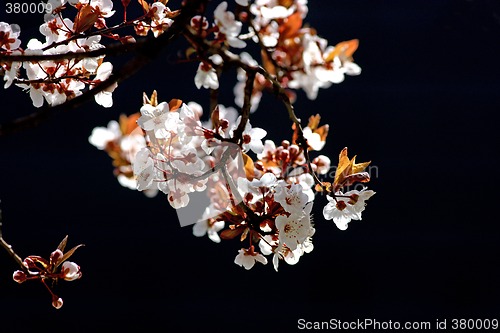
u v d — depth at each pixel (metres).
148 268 2.35
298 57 1.49
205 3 1.42
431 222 2.44
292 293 2.35
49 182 2.40
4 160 2.40
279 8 1.48
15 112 2.35
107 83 1.38
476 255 2.38
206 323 2.29
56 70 1.47
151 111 1.45
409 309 2.31
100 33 1.47
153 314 2.29
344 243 2.41
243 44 1.46
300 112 2.42
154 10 1.49
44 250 2.30
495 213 2.44
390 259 2.38
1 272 2.26
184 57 2.14
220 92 2.37
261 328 2.27
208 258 2.40
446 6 1.87
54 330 2.23
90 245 2.35
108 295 2.31
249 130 1.48
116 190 2.43
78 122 2.44
